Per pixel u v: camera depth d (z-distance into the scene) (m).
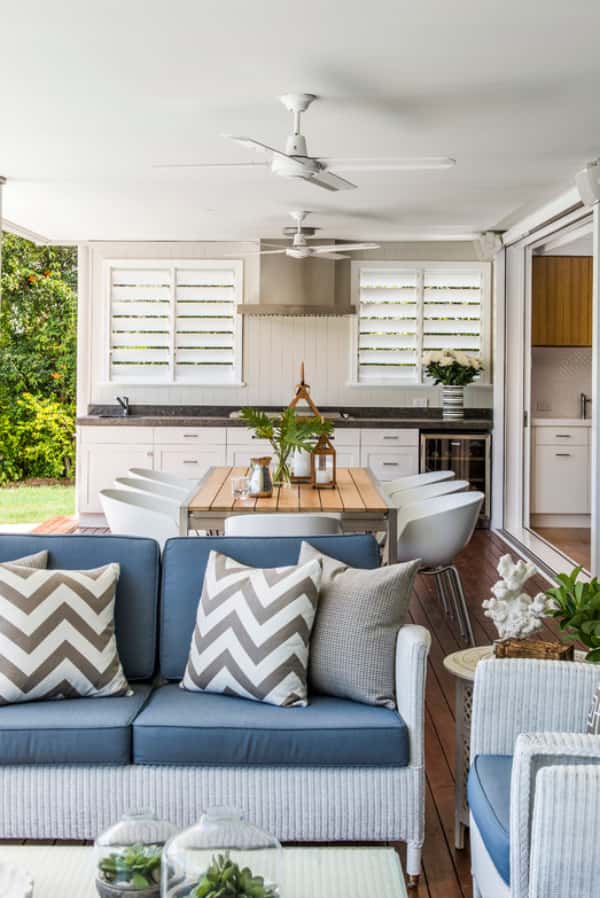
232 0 3.32
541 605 2.83
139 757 2.73
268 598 2.97
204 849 1.64
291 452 5.99
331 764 2.74
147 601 3.23
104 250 9.48
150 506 5.45
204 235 8.94
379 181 6.37
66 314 14.11
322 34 3.64
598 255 5.88
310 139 5.25
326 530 4.48
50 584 3.01
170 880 1.63
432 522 5.03
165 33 3.65
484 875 2.33
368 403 9.55
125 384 9.53
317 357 9.51
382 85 4.25
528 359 8.92
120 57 3.94
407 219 8.00
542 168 5.95
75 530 8.75
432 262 9.45
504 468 8.95
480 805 2.32
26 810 2.74
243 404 9.54
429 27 3.56
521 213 7.68
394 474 8.95
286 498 5.08
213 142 5.35
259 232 8.75
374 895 1.97
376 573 3.04
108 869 1.72
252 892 1.61
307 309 8.90
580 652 2.95
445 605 5.88
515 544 8.23
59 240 9.27
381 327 9.50
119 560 3.24
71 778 2.74
